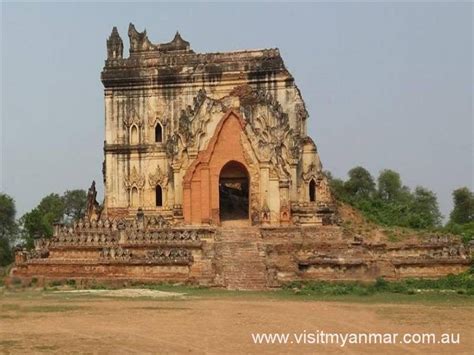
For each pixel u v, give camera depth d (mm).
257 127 65000
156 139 69812
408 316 30953
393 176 105875
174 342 24344
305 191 66438
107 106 70500
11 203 101625
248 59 68750
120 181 69625
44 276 51812
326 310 33406
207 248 54062
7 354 22125
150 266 50375
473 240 56469
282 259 52375
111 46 71000
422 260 49844
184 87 69625
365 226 66875
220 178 68812
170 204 67688
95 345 23734
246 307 34812
